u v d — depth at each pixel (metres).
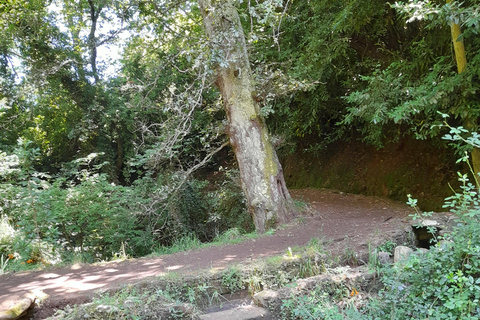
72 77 14.58
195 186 11.56
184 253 5.93
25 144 7.26
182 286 4.10
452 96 6.36
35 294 3.76
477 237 3.51
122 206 9.89
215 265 4.77
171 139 7.91
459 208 3.85
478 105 6.18
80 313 3.35
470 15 5.07
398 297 3.71
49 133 16.50
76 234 9.03
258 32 10.03
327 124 12.36
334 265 4.77
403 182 9.93
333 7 8.84
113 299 3.59
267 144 7.79
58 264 5.81
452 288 3.29
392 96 6.92
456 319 3.21
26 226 6.91
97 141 15.64
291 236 6.39
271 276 4.45
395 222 6.64
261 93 8.02
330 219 7.60
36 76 12.34
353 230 6.33
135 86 8.88
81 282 4.47
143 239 9.31
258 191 7.53
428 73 7.00
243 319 3.63
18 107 15.03
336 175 12.22
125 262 5.62
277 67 10.26
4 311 3.39
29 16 12.84
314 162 13.41
